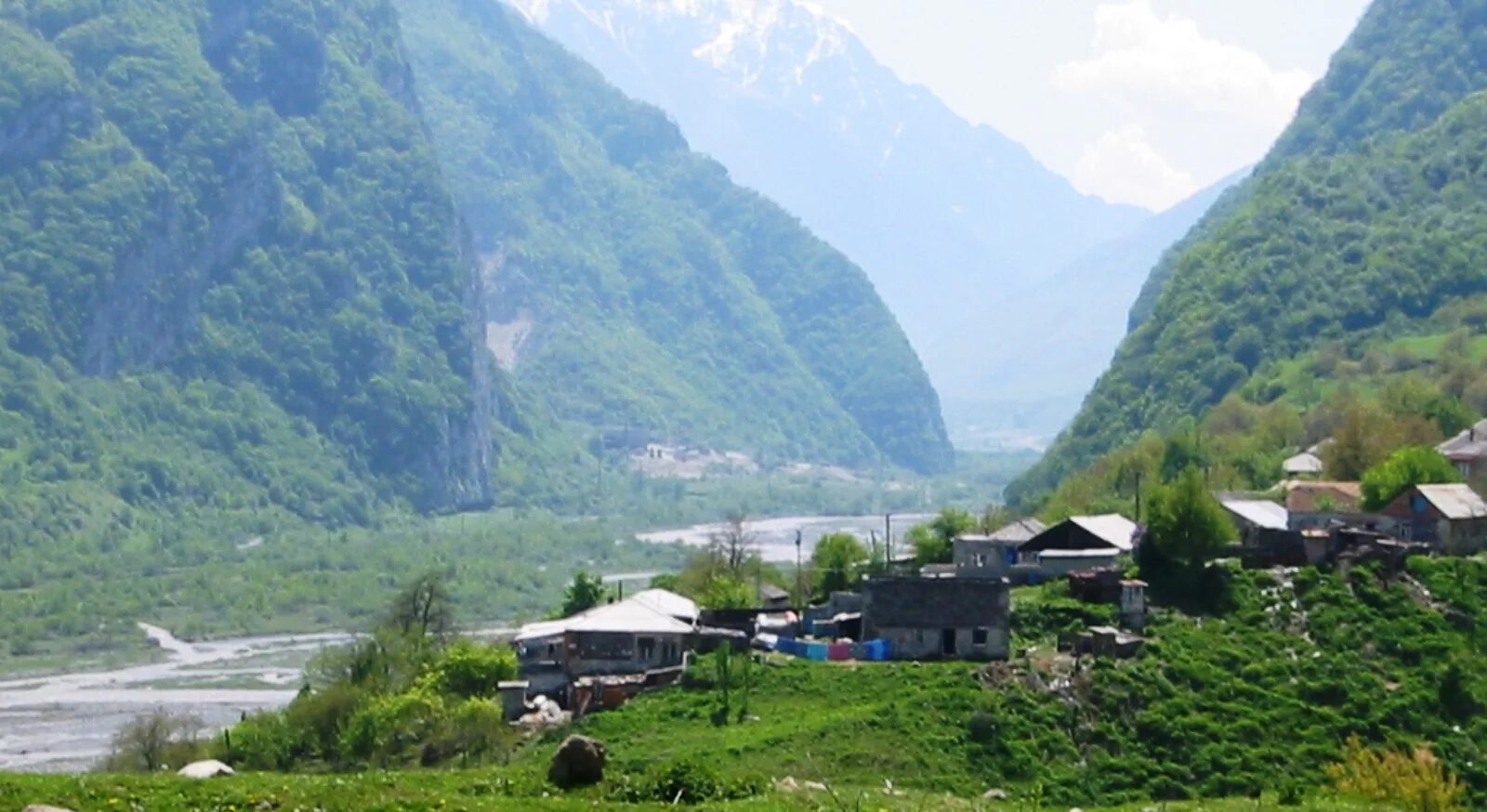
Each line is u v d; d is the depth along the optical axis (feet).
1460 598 565.94
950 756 459.73
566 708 557.33
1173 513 590.55
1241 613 561.43
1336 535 604.08
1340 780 388.16
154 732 605.73
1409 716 501.97
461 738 517.96
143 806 275.18
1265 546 613.93
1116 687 503.61
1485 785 476.54
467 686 578.66
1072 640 538.88
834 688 507.71
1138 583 563.48
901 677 510.58
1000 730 473.26
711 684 518.78
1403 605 559.38
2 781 288.10
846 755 453.17
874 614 550.36
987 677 505.25
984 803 343.05
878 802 316.60
